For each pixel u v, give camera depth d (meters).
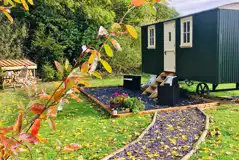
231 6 8.87
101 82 15.30
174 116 7.23
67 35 16.47
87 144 5.15
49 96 1.37
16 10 15.22
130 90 12.35
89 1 17.05
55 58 16.03
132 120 6.95
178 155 4.59
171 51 11.34
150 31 13.21
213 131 5.76
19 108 1.36
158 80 11.22
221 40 8.59
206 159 4.40
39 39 15.38
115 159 4.43
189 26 10.10
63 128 6.32
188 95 10.47
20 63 13.85
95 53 1.32
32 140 1.25
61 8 16.28
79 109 8.46
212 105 8.49
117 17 18.62
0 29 14.42
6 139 1.23
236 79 8.96
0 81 12.95
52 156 4.61
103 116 7.52
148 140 5.36
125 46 18.28
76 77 1.25
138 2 1.29
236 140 5.30
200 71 9.51
